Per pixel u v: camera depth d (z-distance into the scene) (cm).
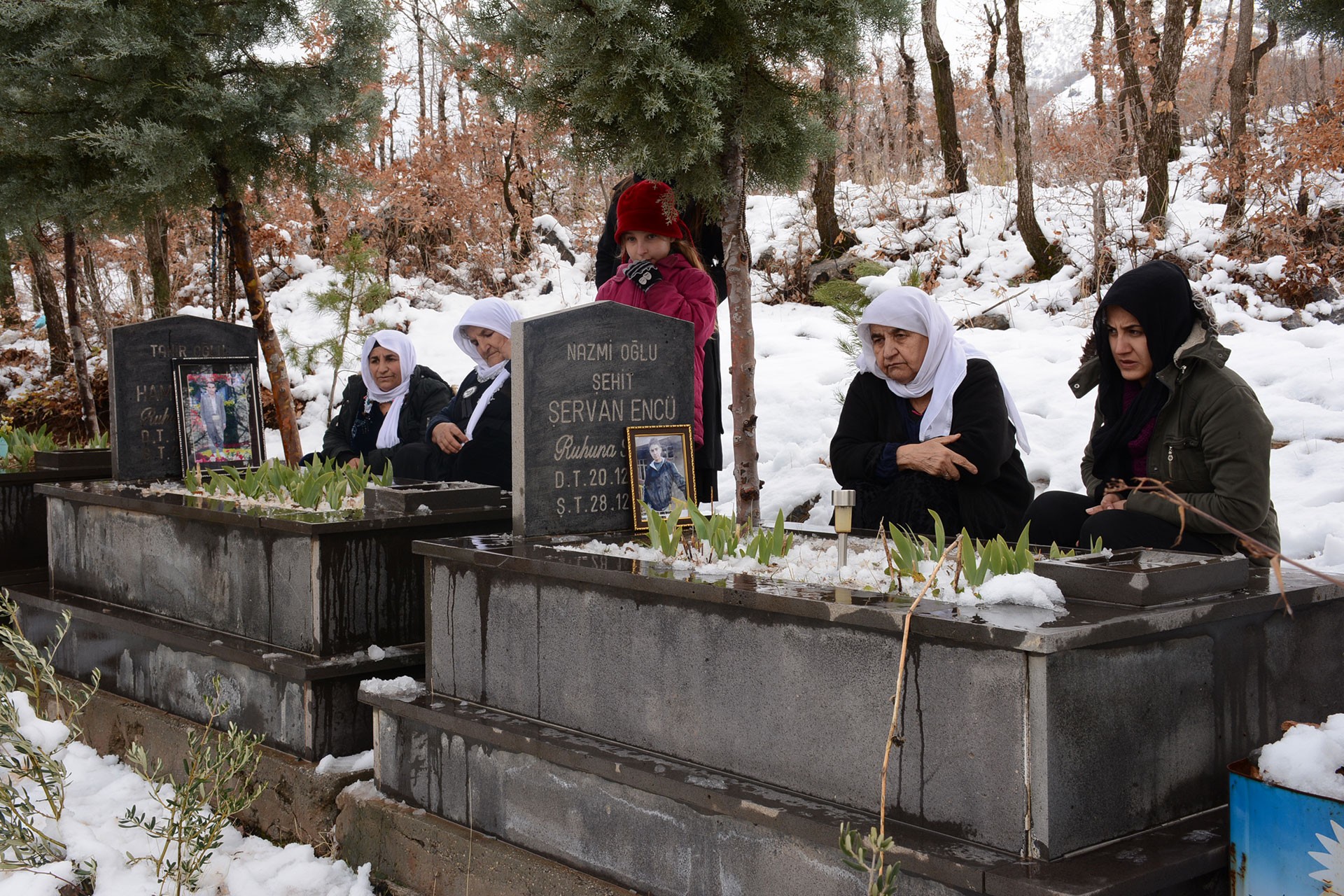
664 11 389
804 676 242
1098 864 201
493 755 306
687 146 382
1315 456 570
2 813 333
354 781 354
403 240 1480
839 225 1225
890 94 1652
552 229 1472
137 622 440
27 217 676
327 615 370
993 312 961
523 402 354
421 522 388
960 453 391
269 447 1045
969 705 212
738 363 428
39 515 578
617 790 272
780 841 236
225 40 645
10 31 621
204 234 1377
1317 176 1027
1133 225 1042
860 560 300
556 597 301
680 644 269
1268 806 200
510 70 412
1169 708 225
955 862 203
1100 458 387
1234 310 845
